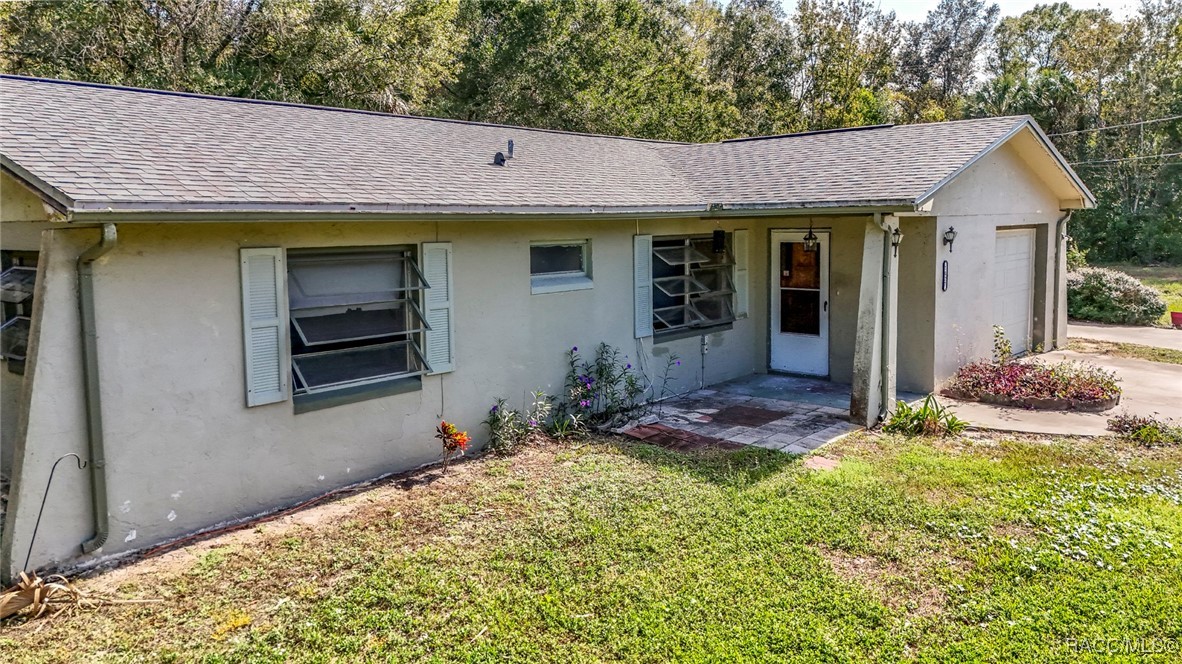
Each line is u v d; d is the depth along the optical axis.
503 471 6.38
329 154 6.80
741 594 4.19
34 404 4.43
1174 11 30.12
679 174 10.49
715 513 5.36
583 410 7.81
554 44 21.70
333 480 6.02
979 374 9.06
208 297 5.18
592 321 8.16
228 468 5.38
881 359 7.81
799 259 10.15
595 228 8.10
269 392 5.56
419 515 5.41
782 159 10.15
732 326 10.18
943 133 9.32
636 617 3.96
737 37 31.88
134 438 4.87
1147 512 5.31
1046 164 10.59
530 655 3.65
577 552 4.75
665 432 7.64
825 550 4.77
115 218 4.34
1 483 5.27
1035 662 3.54
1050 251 11.63
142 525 4.94
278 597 4.24
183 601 4.21
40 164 4.57
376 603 4.16
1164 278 24.70
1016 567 4.47
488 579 4.41
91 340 4.60
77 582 4.45
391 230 6.25
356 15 18.92
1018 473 6.14
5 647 3.76
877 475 6.13
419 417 6.58
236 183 5.23
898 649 3.66
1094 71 31.77
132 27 16.73
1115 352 11.73
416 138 8.37
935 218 8.73
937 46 42.38
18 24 16.14
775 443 7.19
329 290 6.01
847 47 32.75
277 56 18.36
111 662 3.62
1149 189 29.31
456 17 22.69
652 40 24.62
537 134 10.48
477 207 6.32
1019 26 39.31
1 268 5.46
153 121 6.36
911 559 4.62
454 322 6.78
